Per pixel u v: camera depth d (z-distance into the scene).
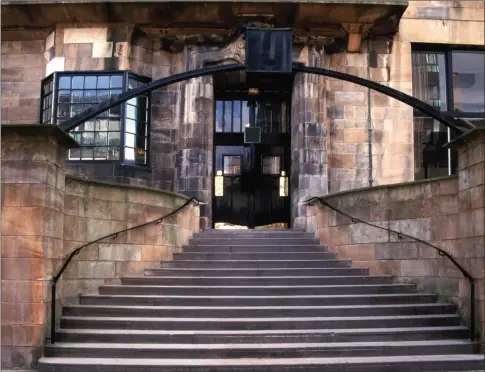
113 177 14.21
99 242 10.23
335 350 8.26
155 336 8.48
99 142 14.38
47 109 14.81
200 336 8.48
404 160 14.95
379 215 11.12
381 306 9.48
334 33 15.05
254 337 8.49
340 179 14.82
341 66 15.20
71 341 8.52
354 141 14.97
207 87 14.72
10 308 8.20
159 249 11.38
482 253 8.74
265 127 15.87
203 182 14.38
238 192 15.79
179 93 14.95
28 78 15.17
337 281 10.62
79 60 14.58
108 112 14.42
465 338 8.95
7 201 8.39
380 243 11.09
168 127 14.91
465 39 15.50
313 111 14.65
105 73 14.50
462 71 15.85
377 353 8.34
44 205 8.40
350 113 15.05
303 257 11.75
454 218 9.88
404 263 10.71
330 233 12.20
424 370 8.00
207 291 9.96
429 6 15.50
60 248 9.01
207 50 14.71
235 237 12.91
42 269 8.30
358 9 14.40
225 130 15.86
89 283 10.00
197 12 14.32
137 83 14.77
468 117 15.62
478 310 8.79
